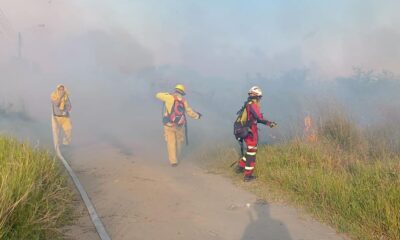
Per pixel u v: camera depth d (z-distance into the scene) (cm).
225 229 430
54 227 402
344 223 432
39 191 439
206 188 582
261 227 437
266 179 609
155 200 521
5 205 363
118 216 459
